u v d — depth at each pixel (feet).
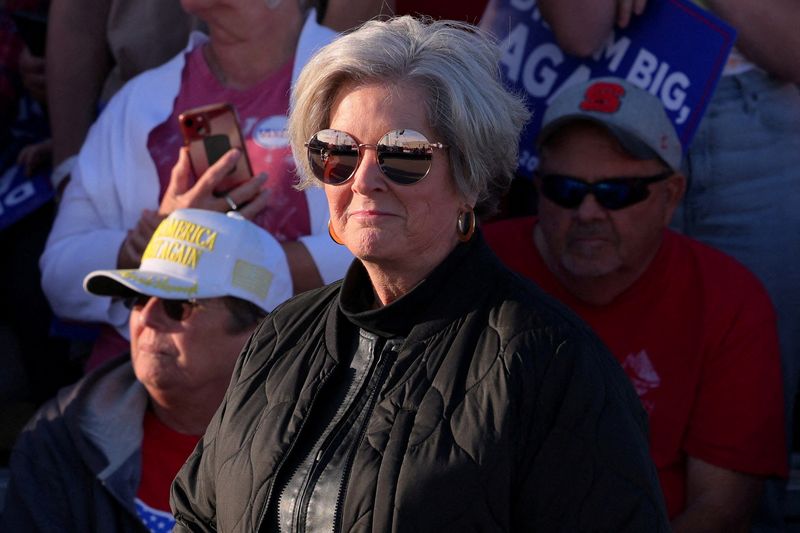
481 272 21.90
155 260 35.01
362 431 21.08
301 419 21.88
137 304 35.19
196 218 35.32
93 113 48.26
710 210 43.98
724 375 37.81
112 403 36.14
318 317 23.98
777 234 43.78
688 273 39.19
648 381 38.27
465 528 19.44
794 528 44.91
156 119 42.45
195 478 24.77
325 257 39.45
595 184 38.14
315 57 22.24
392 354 21.74
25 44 50.85
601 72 42.01
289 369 23.06
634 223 38.22
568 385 20.07
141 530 34.76
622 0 41.14
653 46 41.24
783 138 43.52
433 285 21.62
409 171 21.16
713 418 37.68
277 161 40.57
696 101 40.65
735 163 43.57
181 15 47.19
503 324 20.85
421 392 20.67
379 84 21.47
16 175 48.78
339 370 22.43
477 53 21.89
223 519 22.49
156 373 34.47
